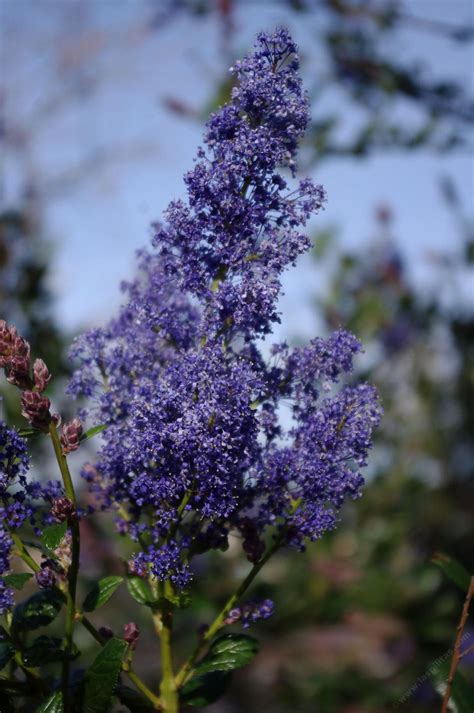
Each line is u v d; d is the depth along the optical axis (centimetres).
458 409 152
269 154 45
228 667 48
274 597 113
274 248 45
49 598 47
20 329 100
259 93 46
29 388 45
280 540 48
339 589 118
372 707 105
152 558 45
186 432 43
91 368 49
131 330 49
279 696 108
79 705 45
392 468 140
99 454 47
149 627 110
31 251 105
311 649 113
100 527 99
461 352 147
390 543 129
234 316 45
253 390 45
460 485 154
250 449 45
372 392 46
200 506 45
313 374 47
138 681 48
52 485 46
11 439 44
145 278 50
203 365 44
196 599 105
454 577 52
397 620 116
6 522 45
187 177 45
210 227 46
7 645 46
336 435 46
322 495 46
